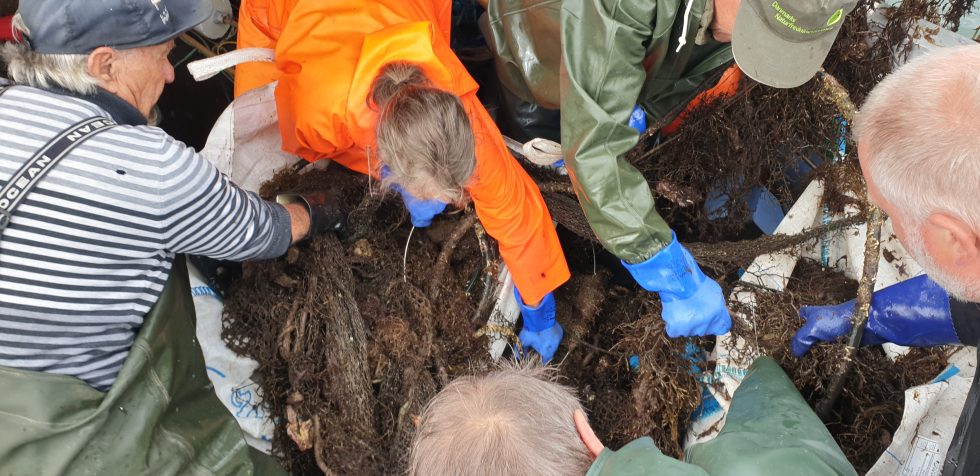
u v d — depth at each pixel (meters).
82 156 1.19
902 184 0.95
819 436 1.21
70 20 1.20
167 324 1.38
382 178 1.63
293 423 1.82
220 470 1.47
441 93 1.35
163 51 1.39
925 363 1.82
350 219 1.92
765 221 2.14
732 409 1.42
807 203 2.04
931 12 2.08
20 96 1.22
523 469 0.92
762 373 1.52
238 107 1.92
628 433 1.88
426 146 1.30
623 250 1.53
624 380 2.01
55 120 1.21
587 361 2.04
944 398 1.64
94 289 1.24
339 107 1.49
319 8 1.54
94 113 1.26
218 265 1.96
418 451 1.01
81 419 1.24
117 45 1.27
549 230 1.77
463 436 0.96
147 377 1.34
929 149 0.90
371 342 1.88
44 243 1.17
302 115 1.58
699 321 1.66
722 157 2.01
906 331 1.63
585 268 2.19
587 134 1.41
